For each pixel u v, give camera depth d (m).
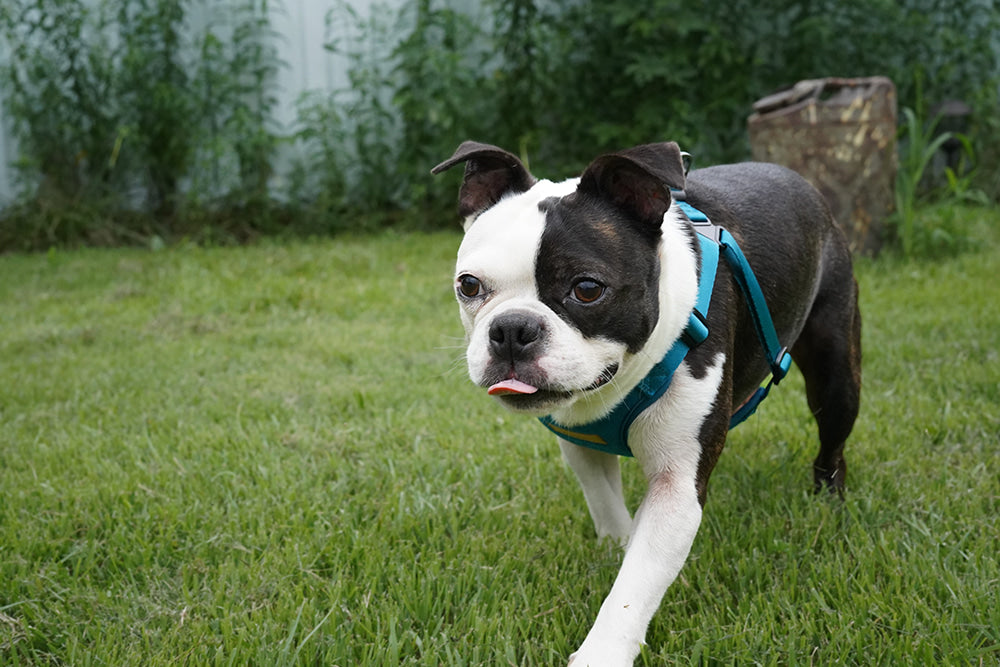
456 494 3.29
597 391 2.20
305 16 9.29
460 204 2.43
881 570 2.63
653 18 8.66
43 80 9.05
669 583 2.17
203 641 2.39
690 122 8.63
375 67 9.31
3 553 2.89
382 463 3.58
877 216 6.67
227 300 6.31
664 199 2.12
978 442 3.53
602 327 2.09
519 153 8.89
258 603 2.61
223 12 9.33
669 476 2.27
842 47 9.43
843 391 3.01
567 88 9.31
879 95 6.54
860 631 2.27
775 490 3.19
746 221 2.66
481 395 4.35
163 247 8.46
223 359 5.04
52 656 2.39
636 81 8.72
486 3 9.04
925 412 3.79
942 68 9.20
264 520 3.08
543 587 2.62
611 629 2.06
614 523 2.79
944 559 2.62
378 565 2.72
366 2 9.26
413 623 2.50
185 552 2.89
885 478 3.25
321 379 4.68
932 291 5.71
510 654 2.26
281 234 8.91
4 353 5.30
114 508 3.19
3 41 9.03
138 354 5.18
